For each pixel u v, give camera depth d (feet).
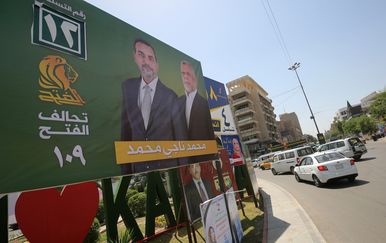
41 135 12.12
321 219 24.23
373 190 31.63
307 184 45.96
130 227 25.12
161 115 20.63
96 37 16.55
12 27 12.21
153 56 21.58
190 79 26.09
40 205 17.76
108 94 16.25
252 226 25.95
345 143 65.00
